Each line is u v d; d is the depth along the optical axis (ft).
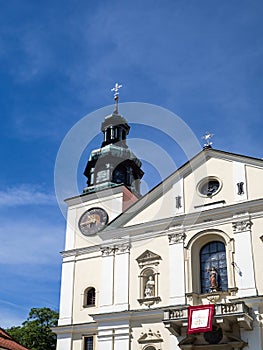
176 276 120.37
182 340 109.29
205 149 130.82
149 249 128.16
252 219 116.67
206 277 119.24
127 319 122.11
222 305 105.60
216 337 108.37
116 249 133.80
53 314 205.87
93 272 138.00
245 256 113.50
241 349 104.27
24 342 196.24
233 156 126.00
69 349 130.00
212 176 127.24
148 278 125.29
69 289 139.44
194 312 107.55
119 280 128.98
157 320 118.32
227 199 122.42
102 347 122.83
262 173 120.67
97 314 126.00
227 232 118.52
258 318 105.50
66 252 145.48
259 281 109.70
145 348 117.08
